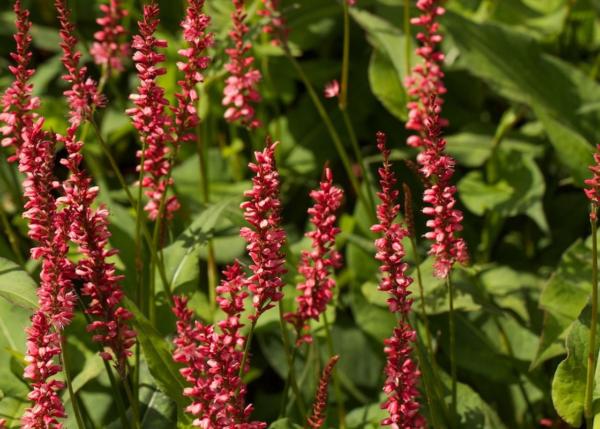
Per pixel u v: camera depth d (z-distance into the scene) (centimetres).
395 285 423
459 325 626
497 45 714
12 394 528
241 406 404
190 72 470
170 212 535
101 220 412
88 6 838
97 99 462
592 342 450
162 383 462
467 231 716
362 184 730
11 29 840
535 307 642
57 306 397
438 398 539
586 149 662
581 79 721
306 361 612
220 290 402
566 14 798
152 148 502
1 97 474
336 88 598
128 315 422
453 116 777
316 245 470
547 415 618
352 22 795
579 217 731
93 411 567
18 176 698
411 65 684
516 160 696
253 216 394
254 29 620
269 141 395
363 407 587
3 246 611
